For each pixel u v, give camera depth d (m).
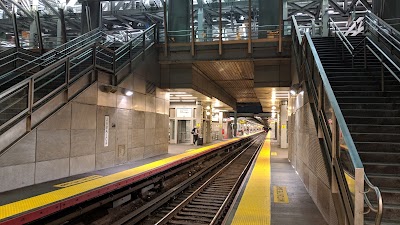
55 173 8.01
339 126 3.99
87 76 9.41
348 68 8.72
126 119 11.66
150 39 14.20
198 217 7.27
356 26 23.20
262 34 14.83
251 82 20.69
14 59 10.33
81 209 6.37
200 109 25.47
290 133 14.05
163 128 15.54
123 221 6.40
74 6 27.81
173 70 14.70
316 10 27.36
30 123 7.20
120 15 27.61
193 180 11.73
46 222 5.65
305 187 8.16
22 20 27.16
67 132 8.45
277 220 5.33
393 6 12.10
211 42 13.64
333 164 4.45
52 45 24.70
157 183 10.51
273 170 11.31
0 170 6.46
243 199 6.73
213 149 20.56
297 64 10.42
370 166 4.77
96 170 9.66
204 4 27.00
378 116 6.26
